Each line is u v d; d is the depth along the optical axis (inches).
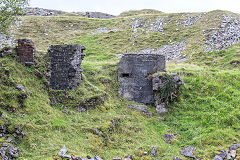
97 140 330.3
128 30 1182.3
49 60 447.2
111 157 306.5
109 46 1002.7
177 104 490.9
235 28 983.6
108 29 1248.2
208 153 336.5
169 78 485.4
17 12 521.7
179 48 942.4
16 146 274.1
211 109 458.6
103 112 419.2
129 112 454.6
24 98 347.3
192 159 331.3
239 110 436.5
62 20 1331.2
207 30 1032.8
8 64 388.8
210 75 575.8
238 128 394.6
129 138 365.7
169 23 1230.9
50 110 364.5
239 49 820.6
